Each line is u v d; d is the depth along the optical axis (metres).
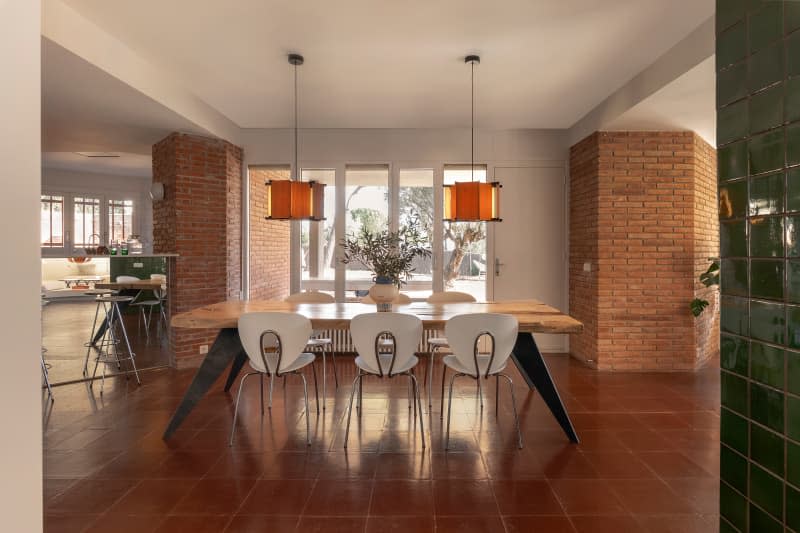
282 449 3.01
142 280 4.83
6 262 1.08
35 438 1.15
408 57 3.76
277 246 6.81
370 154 5.92
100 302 4.53
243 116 5.39
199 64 3.92
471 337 2.96
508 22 3.20
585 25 3.24
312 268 6.02
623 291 5.04
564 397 4.11
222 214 5.41
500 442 3.13
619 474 2.68
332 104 4.96
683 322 5.02
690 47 3.34
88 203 9.67
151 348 4.93
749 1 1.65
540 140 5.91
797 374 1.46
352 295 5.98
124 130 4.95
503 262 5.96
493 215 3.61
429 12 3.07
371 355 3.05
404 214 5.94
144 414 3.65
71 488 2.52
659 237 5.02
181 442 3.12
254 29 3.31
